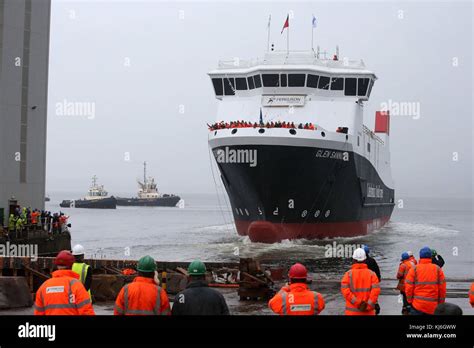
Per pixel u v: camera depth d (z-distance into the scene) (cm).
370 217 5600
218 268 2388
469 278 2600
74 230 8231
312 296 910
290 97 4459
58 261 913
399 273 1529
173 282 2059
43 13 3991
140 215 14938
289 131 3772
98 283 1898
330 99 4497
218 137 3962
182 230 7706
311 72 4403
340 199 4391
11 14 3769
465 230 8544
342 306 1762
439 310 1012
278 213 4059
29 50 3891
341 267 3186
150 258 913
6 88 3738
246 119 4453
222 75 4628
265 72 4438
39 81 3962
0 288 1738
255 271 1920
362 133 4731
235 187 4184
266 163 3841
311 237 4247
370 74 4412
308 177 3953
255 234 4197
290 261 3441
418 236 6319
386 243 5019
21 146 3841
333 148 4016
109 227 9075
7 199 3744
